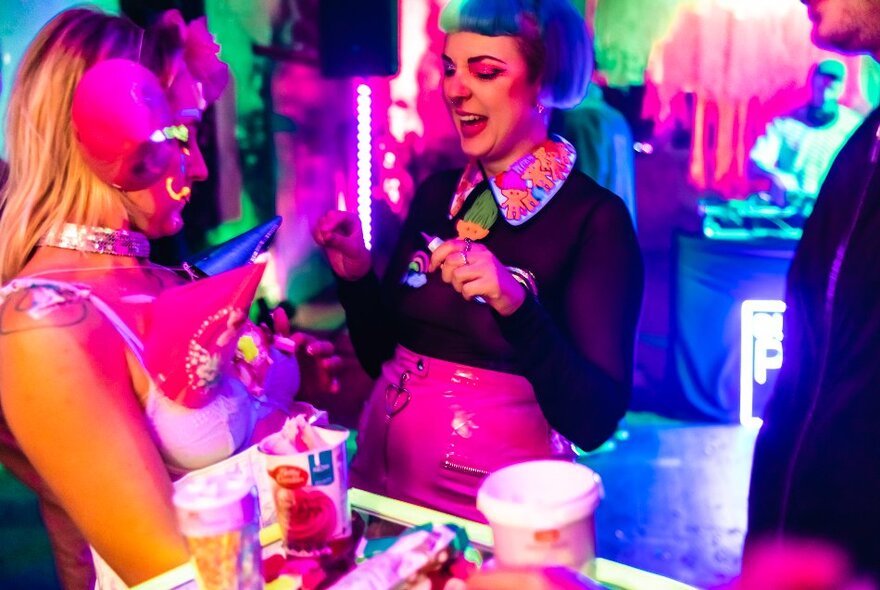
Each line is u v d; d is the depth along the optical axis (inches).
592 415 59.1
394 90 220.4
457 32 62.7
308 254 216.8
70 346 42.1
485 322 62.1
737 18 195.2
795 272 58.5
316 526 36.7
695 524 139.6
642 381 201.6
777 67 194.4
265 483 47.9
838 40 54.0
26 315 42.3
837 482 52.4
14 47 148.7
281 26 205.8
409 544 34.4
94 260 47.9
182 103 49.5
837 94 191.0
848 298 53.1
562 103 65.3
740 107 197.9
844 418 52.5
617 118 191.2
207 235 198.4
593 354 60.7
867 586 49.4
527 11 60.9
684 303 193.5
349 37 155.6
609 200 63.8
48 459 42.1
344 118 218.1
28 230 47.4
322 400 188.5
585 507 28.7
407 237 71.6
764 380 188.9
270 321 68.6
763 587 53.3
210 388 46.8
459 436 61.2
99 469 41.8
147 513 41.8
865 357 52.1
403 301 67.2
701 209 200.7
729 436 181.5
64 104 46.2
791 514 54.9
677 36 200.4
